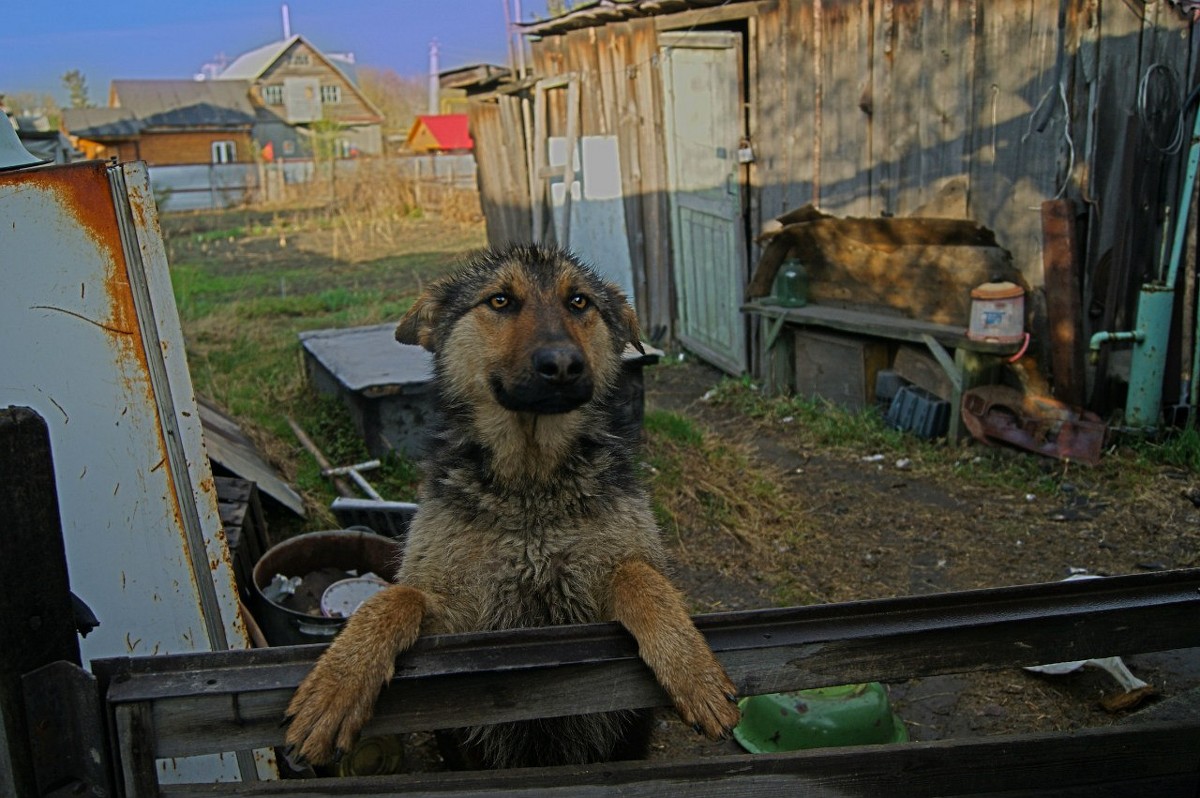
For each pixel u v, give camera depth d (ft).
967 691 13.91
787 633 6.77
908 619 6.72
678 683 6.62
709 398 29.32
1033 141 22.03
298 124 193.57
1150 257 22.31
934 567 17.71
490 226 48.34
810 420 26.00
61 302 9.02
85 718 5.65
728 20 30.63
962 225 22.49
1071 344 21.50
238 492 16.61
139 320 9.27
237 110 180.04
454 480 9.20
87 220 8.96
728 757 6.63
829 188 27.71
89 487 9.36
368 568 14.75
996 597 6.75
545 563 8.96
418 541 9.23
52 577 5.44
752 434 25.76
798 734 12.08
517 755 9.44
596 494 9.12
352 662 6.49
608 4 33.22
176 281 51.80
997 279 22.29
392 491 20.83
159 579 9.71
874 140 26.11
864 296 26.20
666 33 32.01
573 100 35.81
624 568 8.71
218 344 34.45
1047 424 21.68
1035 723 13.07
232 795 6.08
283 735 6.22
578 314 9.95
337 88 207.72
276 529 19.11
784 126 28.86
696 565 18.06
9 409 5.24
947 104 23.89
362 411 22.38
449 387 9.82
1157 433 21.90
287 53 199.82
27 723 5.49
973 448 22.93
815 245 27.12
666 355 34.88
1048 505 19.86
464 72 45.52
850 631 6.70
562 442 9.04
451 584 8.93
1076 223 21.48
